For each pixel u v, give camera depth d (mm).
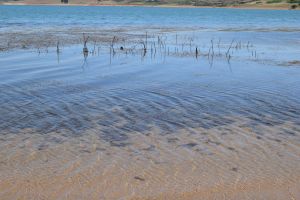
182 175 10773
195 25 71188
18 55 29156
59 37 43625
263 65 27000
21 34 46562
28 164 11250
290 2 175375
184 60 28594
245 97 18234
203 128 14180
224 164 11430
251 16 109062
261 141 13102
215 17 103188
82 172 10828
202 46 37625
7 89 18859
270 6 173000
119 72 23469
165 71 24078
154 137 13289
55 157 11711
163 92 18828
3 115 15125
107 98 17625
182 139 13156
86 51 31234
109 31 54594
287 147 12656
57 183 10258
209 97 18125
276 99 17984
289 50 35344
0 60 26781
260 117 15469
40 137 13156
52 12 125938
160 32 54062
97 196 9711
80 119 14875
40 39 40875
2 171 10828
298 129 14234
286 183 10430
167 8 184500
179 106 16656
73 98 17547
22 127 13977
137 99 17562
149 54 31328
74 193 9820
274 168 11227
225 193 9938
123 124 14430
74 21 80062
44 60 27281
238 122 14852
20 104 16531
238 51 34312
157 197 9719
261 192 10008
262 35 50406
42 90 18797
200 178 10625
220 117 15375
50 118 14914
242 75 23266
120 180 10453
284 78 22469
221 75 23172
